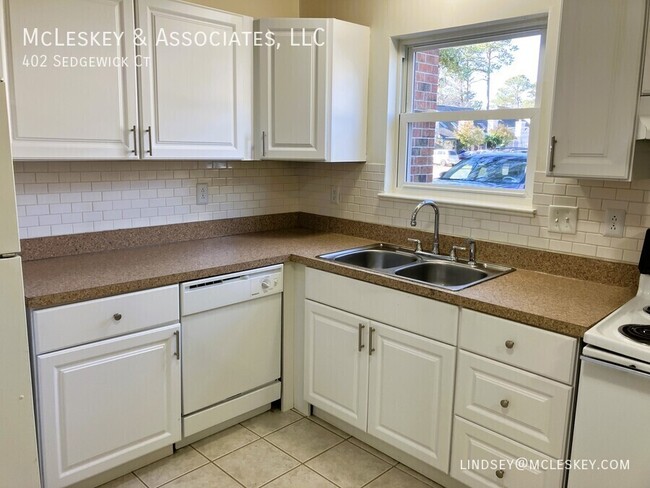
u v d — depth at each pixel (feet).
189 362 7.70
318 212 10.94
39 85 6.70
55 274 7.04
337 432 8.67
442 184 9.23
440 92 9.13
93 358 6.65
